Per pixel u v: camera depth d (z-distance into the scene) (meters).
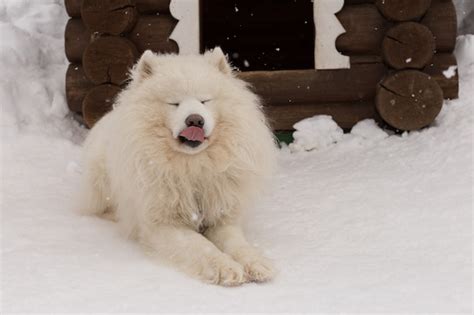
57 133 7.62
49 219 5.05
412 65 7.27
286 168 6.72
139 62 4.52
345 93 7.55
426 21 7.43
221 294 3.57
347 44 7.49
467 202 5.17
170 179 4.38
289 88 7.55
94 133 5.44
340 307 3.34
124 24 7.38
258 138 4.54
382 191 5.71
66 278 3.77
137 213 4.54
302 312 3.28
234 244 4.24
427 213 5.05
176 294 3.55
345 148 7.18
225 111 4.35
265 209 5.44
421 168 6.19
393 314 3.24
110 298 3.46
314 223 5.05
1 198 5.59
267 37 11.07
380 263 4.09
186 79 4.29
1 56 8.16
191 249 4.05
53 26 9.71
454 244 4.41
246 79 7.57
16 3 10.08
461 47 8.35
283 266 4.07
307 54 10.98
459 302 3.38
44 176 6.34
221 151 4.39
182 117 4.12
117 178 4.60
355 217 5.13
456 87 7.45
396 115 7.25
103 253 4.32
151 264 4.11
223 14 11.10
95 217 5.24
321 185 6.05
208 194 4.51
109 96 7.41
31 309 3.29
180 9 7.47
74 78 7.70
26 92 7.89
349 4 7.52
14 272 3.84
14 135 7.22
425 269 3.94
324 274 3.90
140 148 4.36
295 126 7.45
